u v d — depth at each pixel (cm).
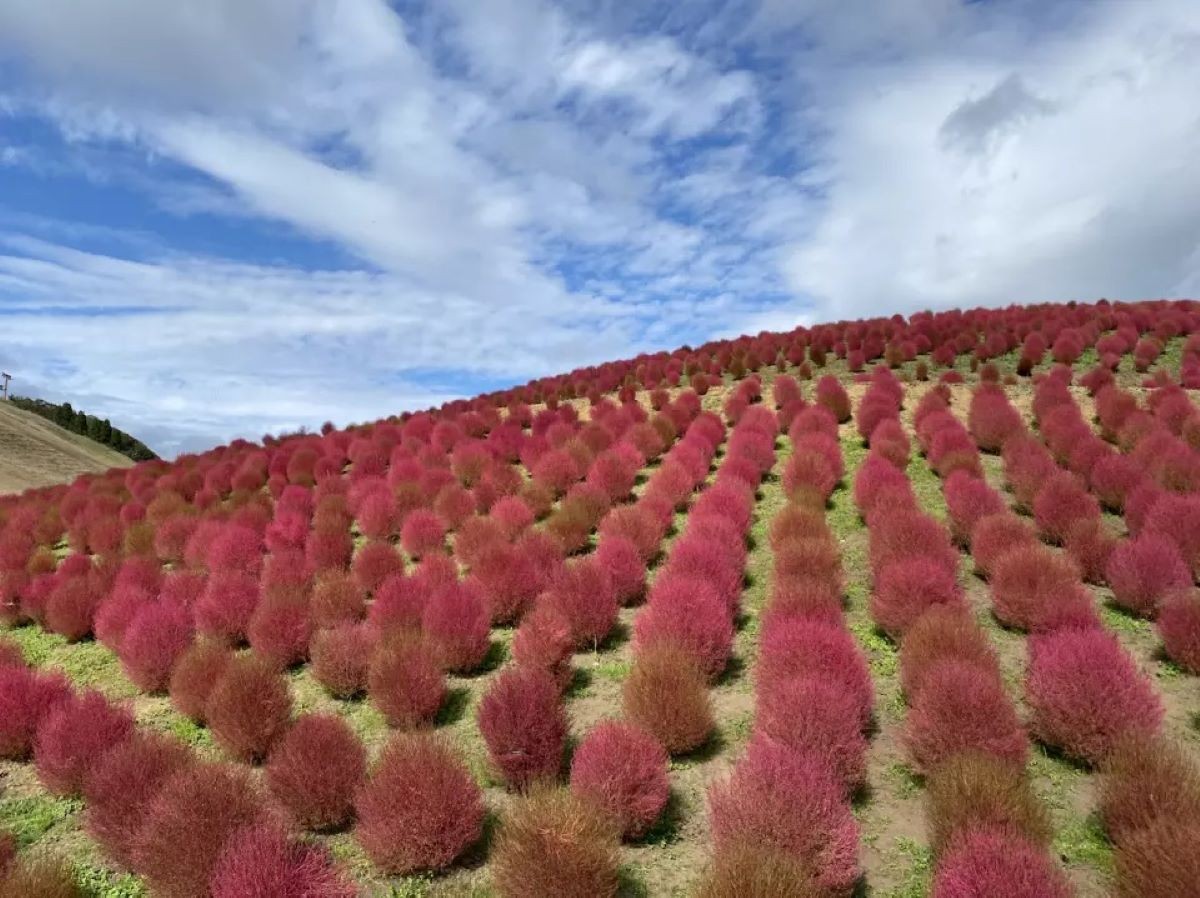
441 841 443
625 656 704
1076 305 2500
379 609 758
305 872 399
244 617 827
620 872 428
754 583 848
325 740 505
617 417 1532
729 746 551
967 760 436
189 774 466
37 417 6006
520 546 887
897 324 2403
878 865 420
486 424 1769
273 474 1605
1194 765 442
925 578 682
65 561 1092
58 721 581
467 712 630
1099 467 984
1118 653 512
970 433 1323
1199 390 1463
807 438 1252
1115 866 378
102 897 445
